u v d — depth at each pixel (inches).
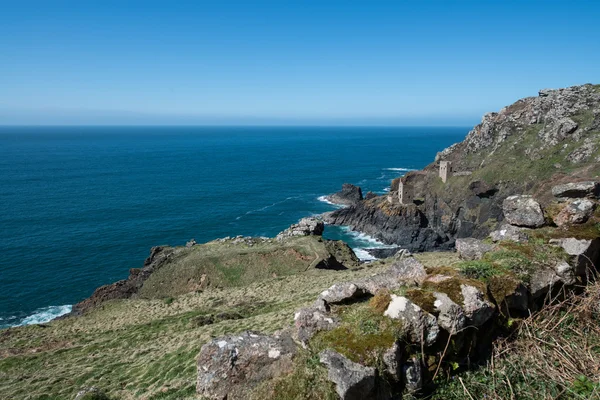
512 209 572.7
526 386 350.3
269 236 3644.2
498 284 416.2
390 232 3690.9
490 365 370.6
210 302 1700.3
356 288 418.3
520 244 492.1
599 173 3036.4
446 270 435.2
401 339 340.8
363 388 299.7
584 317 422.9
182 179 6609.3
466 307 366.6
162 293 2181.3
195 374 724.7
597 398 322.7
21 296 2326.5
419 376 335.6
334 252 2532.0
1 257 2908.5
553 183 3147.1
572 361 372.5
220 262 2309.3
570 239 481.1
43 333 1517.0
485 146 4672.7
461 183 3892.7
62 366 1028.5
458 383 352.2
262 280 2094.0
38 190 5447.8
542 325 415.2
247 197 5231.3
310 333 359.9
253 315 1283.2
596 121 3681.1
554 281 447.8
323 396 303.0
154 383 758.5
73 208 4446.4
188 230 3757.4
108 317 1694.1
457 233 3737.7
